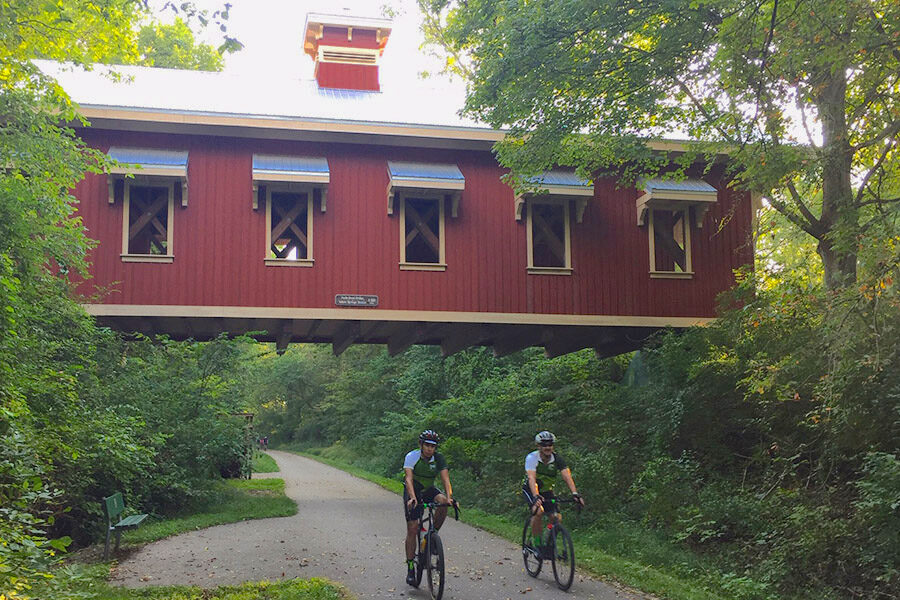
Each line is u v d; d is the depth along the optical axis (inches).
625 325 694.5
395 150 681.6
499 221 689.0
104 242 614.2
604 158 611.5
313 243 650.8
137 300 614.5
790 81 414.6
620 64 530.9
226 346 657.6
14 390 319.6
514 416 860.6
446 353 818.8
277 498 689.6
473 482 703.1
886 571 311.3
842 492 403.5
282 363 2269.9
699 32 493.0
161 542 436.1
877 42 377.7
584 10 485.1
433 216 736.3
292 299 641.0
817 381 414.6
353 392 1689.2
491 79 539.2
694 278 711.7
